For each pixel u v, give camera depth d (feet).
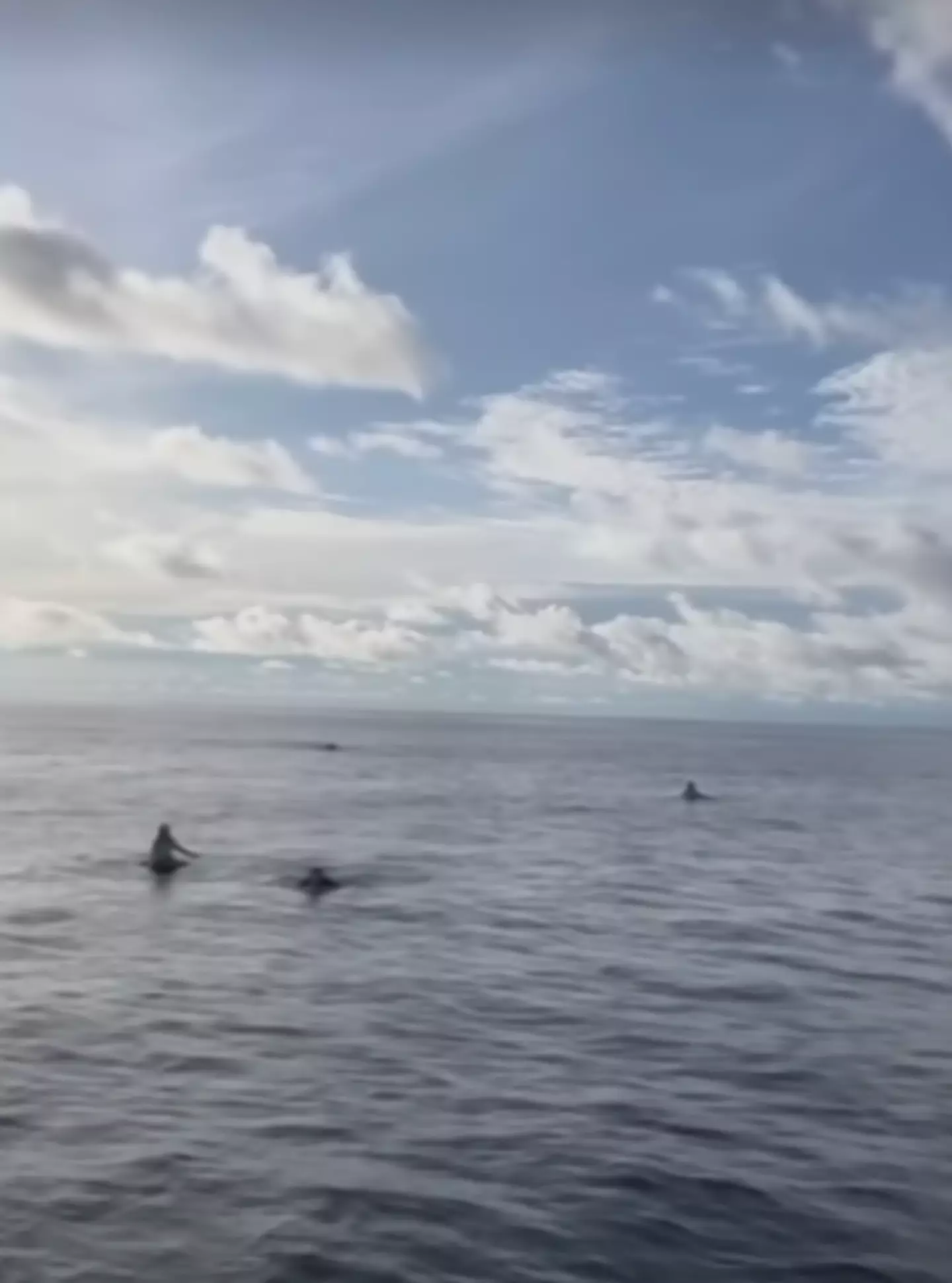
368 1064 61.21
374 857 150.30
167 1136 50.14
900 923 109.19
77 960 86.94
